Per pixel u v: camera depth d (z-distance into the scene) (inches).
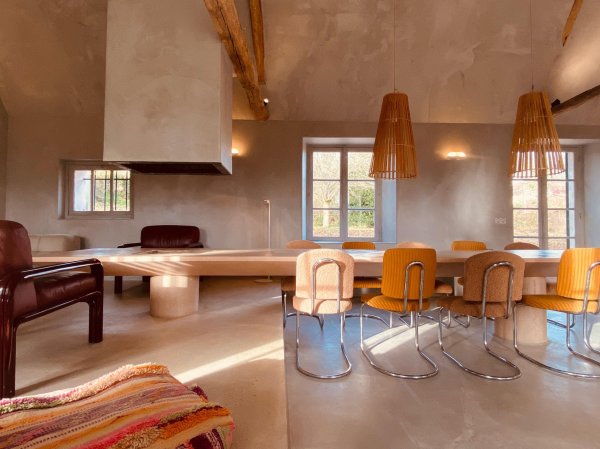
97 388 53.6
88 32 186.4
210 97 140.1
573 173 243.1
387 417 73.0
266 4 176.1
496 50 197.2
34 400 48.9
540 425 69.9
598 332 132.5
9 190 217.6
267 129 226.1
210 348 88.1
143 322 113.2
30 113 219.1
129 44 139.8
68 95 212.8
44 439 38.5
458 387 86.7
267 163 225.8
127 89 139.2
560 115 221.5
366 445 63.6
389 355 109.2
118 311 129.7
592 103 217.6
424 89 213.5
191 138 139.5
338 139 233.6
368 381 90.3
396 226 225.8
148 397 49.4
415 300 101.3
